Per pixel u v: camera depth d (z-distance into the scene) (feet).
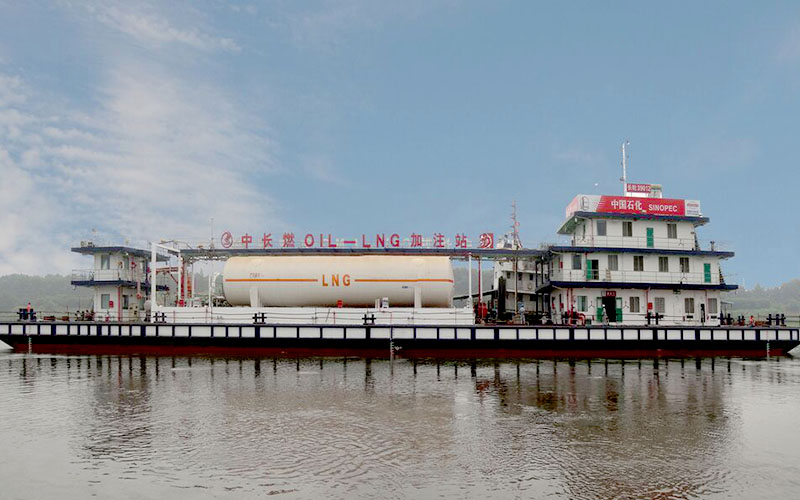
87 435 60.39
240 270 149.38
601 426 65.16
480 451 54.95
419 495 43.83
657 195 170.19
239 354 138.21
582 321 148.15
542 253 159.02
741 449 56.44
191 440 58.39
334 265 148.36
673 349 142.10
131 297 172.86
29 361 123.24
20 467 50.37
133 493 44.21
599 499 43.42
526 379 99.60
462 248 156.04
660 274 158.71
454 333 138.41
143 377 99.86
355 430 62.59
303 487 45.29
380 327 138.51
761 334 143.43
